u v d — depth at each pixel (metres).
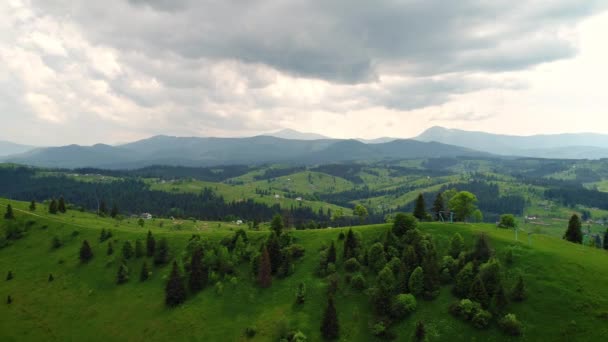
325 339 86.19
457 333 78.12
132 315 107.75
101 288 122.62
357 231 122.75
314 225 193.38
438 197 151.00
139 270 128.50
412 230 108.88
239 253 124.56
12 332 106.94
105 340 100.31
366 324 87.56
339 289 100.31
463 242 102.62
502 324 75.62
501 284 84.94
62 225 167.25
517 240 102.62
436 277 90.94
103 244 147.75
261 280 110.38
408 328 83.00
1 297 123.19
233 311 102.44
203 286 113.31
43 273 134.38
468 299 83.25
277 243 119.06
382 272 93.31
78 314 112.12
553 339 70.94
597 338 68.25
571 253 94.88
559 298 78.69
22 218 173.25
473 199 138.25
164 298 111.75
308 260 118.00
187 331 97.88
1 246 153.75
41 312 114.88
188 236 145.00
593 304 74.94
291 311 97.38
